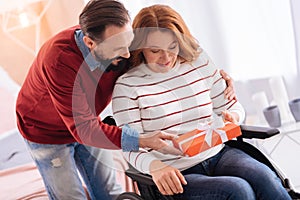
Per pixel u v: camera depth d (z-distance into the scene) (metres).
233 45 3.25
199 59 1.97
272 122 2.86
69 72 1.87
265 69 3.26
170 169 1.85
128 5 3.11
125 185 2.51
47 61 1.89
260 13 3.18
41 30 3.16
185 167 1.97
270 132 1.97
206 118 1.96
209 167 2.01
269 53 3.23
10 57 3.12
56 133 2.11
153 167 1.83
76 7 3.12
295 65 3.22
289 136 3.03
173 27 1.85
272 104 3.29
